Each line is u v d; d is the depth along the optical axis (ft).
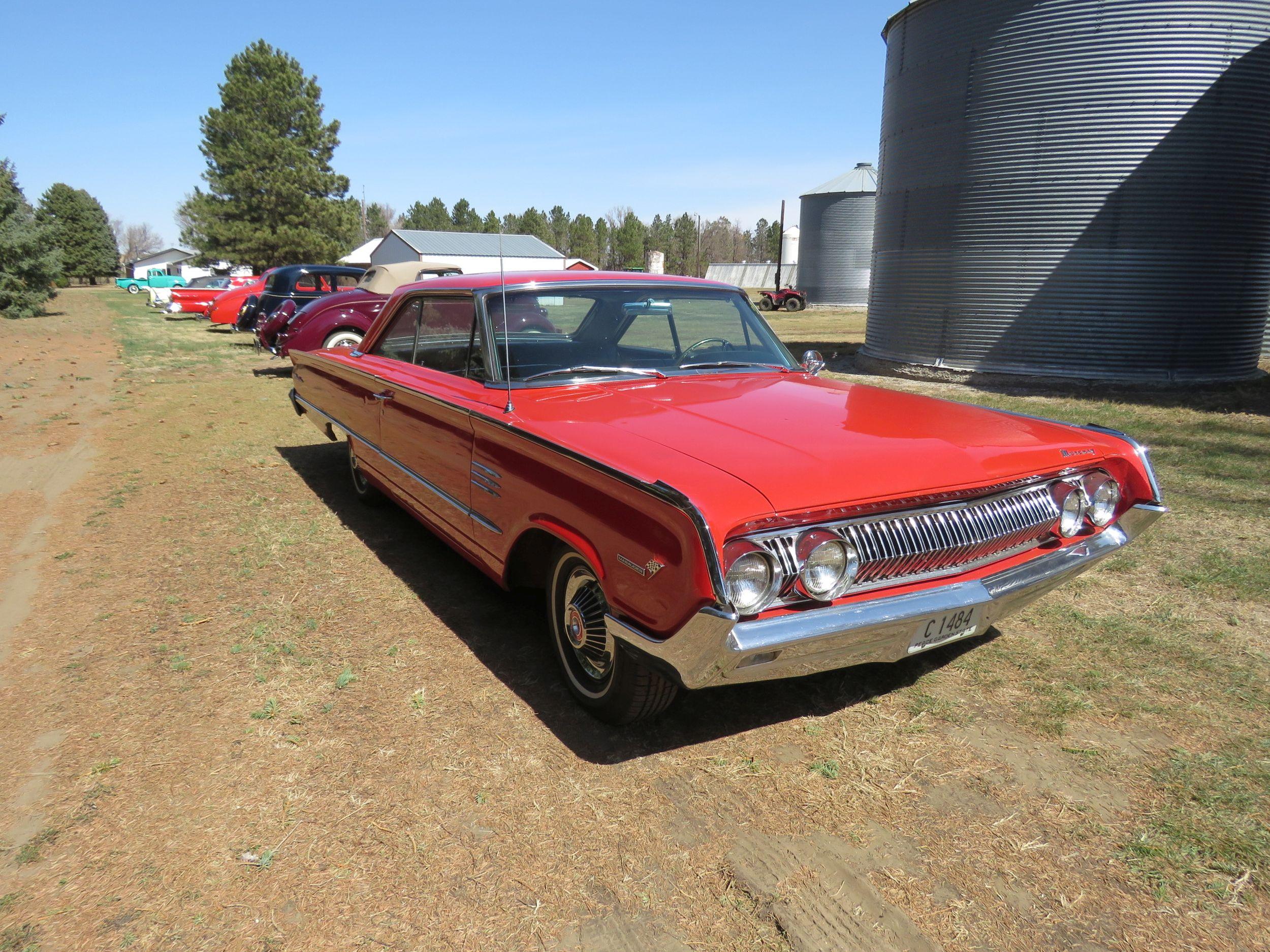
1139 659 11.24
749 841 7.80
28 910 6.91
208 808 8.20
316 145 167.32
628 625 8.08
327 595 13.43
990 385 36.65
